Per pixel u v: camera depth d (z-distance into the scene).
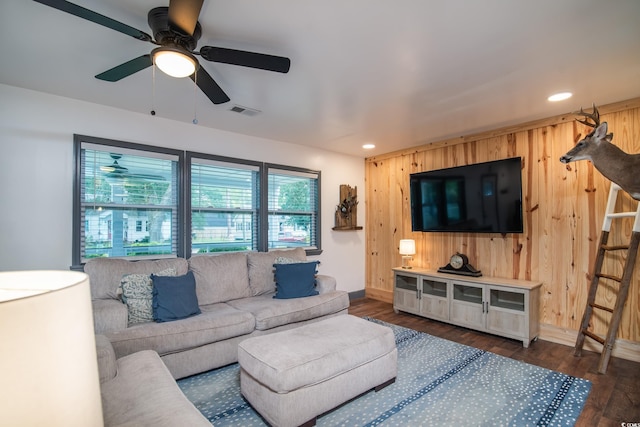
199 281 3.10
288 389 1.75
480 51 2.00
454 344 3.13
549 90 2.60
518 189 3.36
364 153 4.93
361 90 2.59
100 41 1.89
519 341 3.23
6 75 2.33
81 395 0.56
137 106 2.95
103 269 2.63
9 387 0.46
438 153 4.27
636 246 2.54
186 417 1.24
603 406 2.06
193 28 1.49
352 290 5.02
